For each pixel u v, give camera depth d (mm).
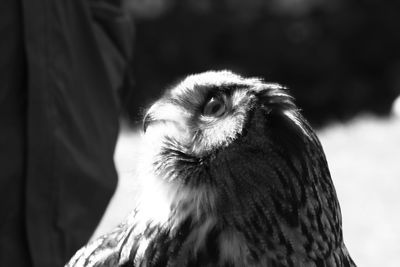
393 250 13016
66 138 7555
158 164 5730
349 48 33469
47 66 7488
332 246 5605
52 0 7531
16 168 7418
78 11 7777
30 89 7426
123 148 17031
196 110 5773
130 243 5652
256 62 33125
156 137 5840
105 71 7871
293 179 5398
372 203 15297
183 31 33156
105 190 7770
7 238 7461
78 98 7691
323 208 5523
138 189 5973
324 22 33469
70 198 7574
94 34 7844
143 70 32750
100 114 7836
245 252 5418
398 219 14375
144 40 33094
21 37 7453
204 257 5453
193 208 5504
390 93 33125
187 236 5496
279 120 5477
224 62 33125
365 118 27031
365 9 33594
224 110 5688
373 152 19000
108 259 5781
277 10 33438
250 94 5641
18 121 7469
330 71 33094
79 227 7613
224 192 5457
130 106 31484
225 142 5516
